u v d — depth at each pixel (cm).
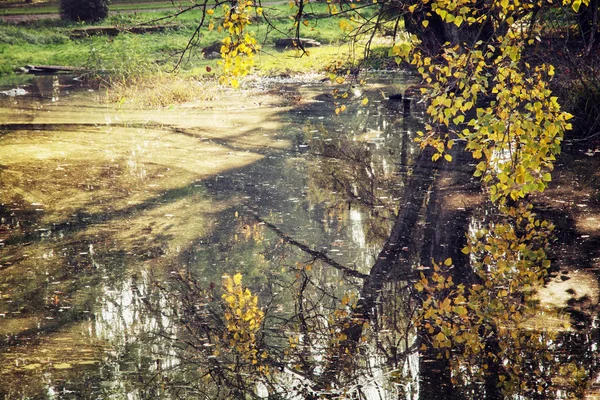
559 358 507
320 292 638
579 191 905
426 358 515
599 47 1168
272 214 861
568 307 589
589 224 786
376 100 1691
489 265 685
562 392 461
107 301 626
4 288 657
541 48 1105
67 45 3112
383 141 1248
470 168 1034
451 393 464
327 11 649
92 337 558
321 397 466
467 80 565
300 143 1253
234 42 614
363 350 532
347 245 751
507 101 550
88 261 721
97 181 1024
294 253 732
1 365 513
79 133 1379
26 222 850
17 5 4647
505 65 579
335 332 562
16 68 2589
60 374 499
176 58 2536
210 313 600
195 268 697
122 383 486
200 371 502
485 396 458
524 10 644
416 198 906
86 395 468
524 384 472
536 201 873
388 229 797
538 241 743
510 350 521
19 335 562
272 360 519
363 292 635
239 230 805
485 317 577
